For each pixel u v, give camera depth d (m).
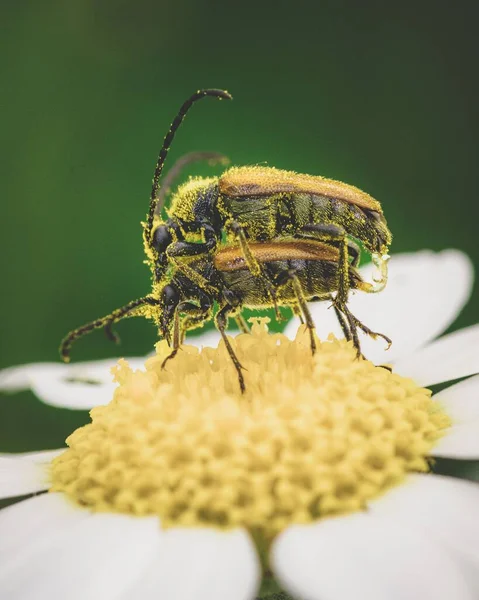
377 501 0.06
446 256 0.07
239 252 0.06
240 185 0.07
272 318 0.07
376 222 0.07
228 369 0.06
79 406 0.07
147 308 0.07
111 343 0.08
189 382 0.06
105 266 0.08
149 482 0.06
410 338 0.07
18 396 0.08
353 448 0.06
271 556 0.06
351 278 0.07
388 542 0.06
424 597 0.06
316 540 0.06
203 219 0.07
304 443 0.06
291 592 0.06
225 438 0.06
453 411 0.06
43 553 0.06
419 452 0.06
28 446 0.08
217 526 0.06
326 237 0.07
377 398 0.06
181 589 0.06
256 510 0.06
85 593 0.06
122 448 0.06
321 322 0.07
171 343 0.07
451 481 0.06
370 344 0.07
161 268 0.07
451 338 0.07
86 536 0.06
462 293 0.07
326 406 0.06
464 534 0.06
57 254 0.08
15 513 0.06
